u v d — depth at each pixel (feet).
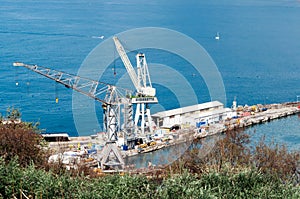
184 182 76.33
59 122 289.53
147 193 73.87
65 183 77.25
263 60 505.66
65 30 593.01
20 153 104.99
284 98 390.01
